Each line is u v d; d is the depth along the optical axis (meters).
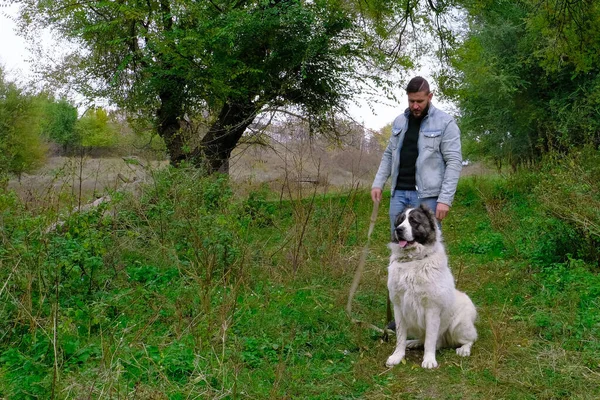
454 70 13.69
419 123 5.40
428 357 4.81
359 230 10.05
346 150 12.38
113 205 7.47
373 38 12.91
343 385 4.42
